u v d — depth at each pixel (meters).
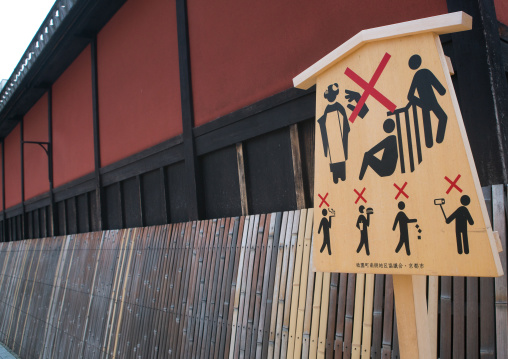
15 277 10.73
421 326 1.60
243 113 4.40
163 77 5.84
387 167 1.56
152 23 6.13
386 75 1.59
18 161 12.92
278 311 3.46
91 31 7.89
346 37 3.40
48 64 9.09
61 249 8.40
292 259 3.45
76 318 6.97
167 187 5.83
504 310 2.17
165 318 4.85
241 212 4.57
